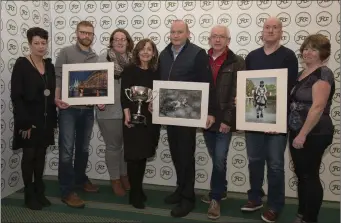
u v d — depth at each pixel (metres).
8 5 2.89
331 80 2.12
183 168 2.58
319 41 2.11
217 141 2.58
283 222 2.54
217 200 2.61
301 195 2.42
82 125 2.99
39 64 2.64
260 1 3.05
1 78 2.84
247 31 3.10
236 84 2.46
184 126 2.55
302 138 2.12
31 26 3.21
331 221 2.59
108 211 2.69
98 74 2.71
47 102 2.62
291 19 2.99
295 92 2.23
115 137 2.93
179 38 2.48
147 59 2.56
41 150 2.70
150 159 3.41
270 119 2.31
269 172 2.49
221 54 2.55
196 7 3.19
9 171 3.02
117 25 3.38
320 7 2.92
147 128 2.58
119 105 2.85
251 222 2.53
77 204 2.74
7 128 2.96
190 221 2.54
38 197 2.74
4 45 2.86
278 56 2.37
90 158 3.56
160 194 3.14
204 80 2.48
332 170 3.01
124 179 3.17
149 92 2.52
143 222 2.49
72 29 3.49
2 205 2.76
